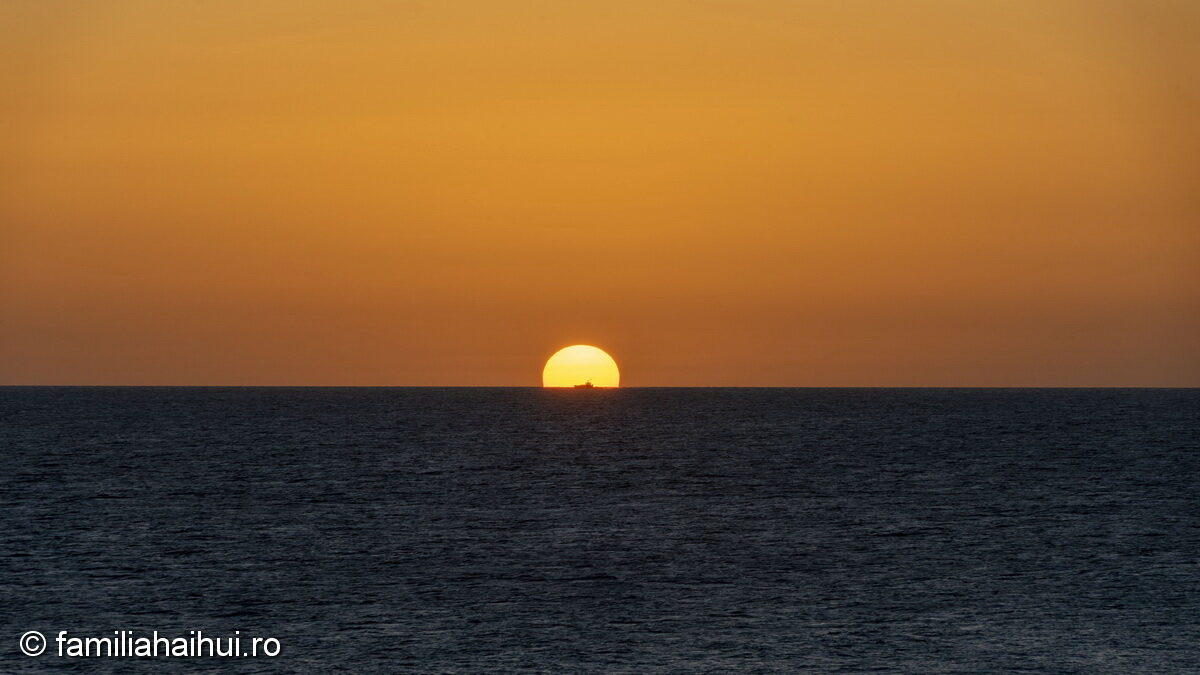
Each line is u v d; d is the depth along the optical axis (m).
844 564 100.31
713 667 70.75
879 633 78.00
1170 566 99.94
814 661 72.00
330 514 129.38
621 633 77.69
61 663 71.38
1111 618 82.12
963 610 84.12
